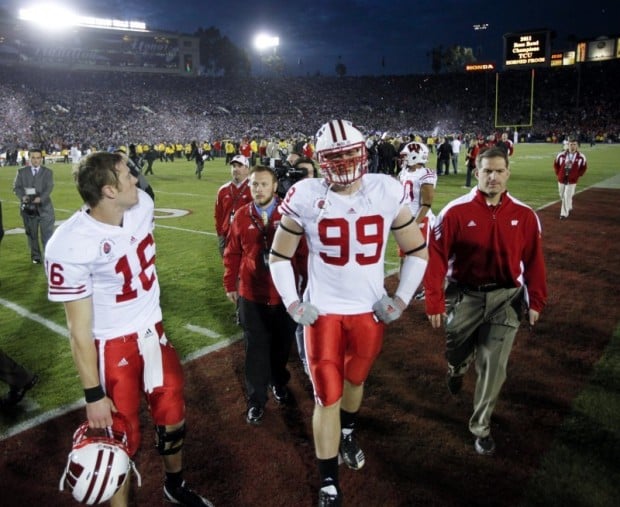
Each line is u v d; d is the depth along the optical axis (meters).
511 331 3.18
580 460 3.13
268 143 29.25
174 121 58.44
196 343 4.90
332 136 2.50
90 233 2.38
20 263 8.14
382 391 4.00
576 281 6.69
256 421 3.61
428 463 3.16
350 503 2.85
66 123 51.44
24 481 3.06
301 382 4.21
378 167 19.98
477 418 3.23
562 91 63.31
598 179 18.61
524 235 3.14
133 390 2.59
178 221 11.51
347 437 3.13
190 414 3.73
